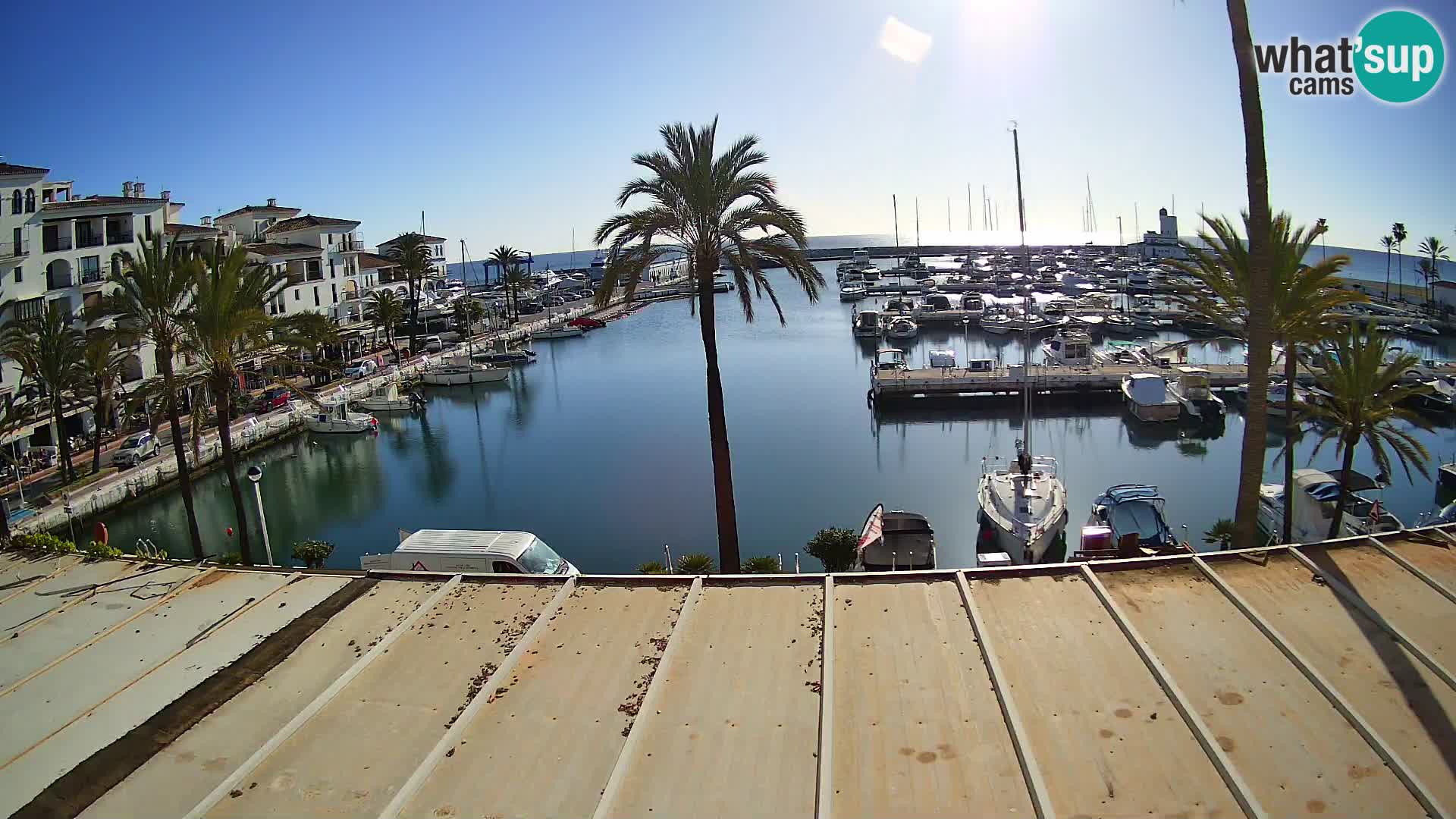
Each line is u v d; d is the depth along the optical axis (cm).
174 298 2867
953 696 980
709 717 966
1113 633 1095
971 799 815
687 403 6388
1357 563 1242
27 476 4288
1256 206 1758
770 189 2412
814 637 1121
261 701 1048
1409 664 1002
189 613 1337
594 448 5203
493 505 4159
